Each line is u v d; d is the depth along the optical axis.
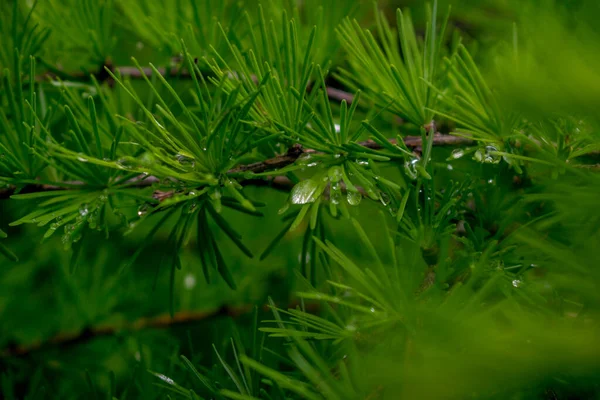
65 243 0.64
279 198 0.82
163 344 0.80
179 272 0.82
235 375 0.65
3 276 0.80
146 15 0.74
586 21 0.59
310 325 0.63
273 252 0.82
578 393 0.60
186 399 0.66
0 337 0.78
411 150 0.66
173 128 0.72
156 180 0.66
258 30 0.72
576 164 0.64
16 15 0.69
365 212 0.77
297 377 0.65
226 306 0.79
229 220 0.84
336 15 0.72
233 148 0.64
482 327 0.59
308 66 0.65
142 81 0.76
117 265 0.82
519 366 0.58
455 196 0.65
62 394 0.77
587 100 0.58
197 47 0.71
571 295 0.63
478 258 0.63
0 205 0.82
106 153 0.68
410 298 0.61
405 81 0.67
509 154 0.62
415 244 0.62
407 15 0.72
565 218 0.62
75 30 0.73
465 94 0.66
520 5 0.64
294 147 0.65
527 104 0.59
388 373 0.59
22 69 0.71
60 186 0.65
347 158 0.64
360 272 0.62
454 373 0.58
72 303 0.80
